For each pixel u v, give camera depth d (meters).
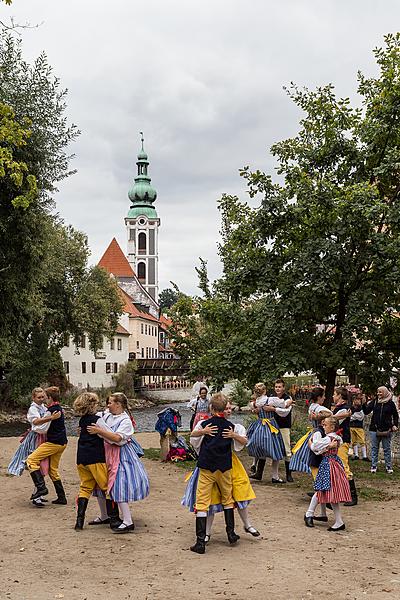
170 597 5.80
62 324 45.75
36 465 9.58
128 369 78.75
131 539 7.78
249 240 15.86
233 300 16.22
